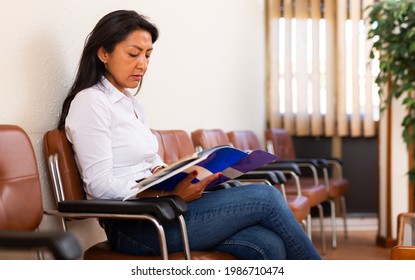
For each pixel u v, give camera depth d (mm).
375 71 7117
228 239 2564
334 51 7141
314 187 5715
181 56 4891
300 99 7141
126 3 3865
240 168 2814
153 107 4301
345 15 7082
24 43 2676
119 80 2807
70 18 3117
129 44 2752
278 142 6266
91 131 2568
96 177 2547
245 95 6621
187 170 2461
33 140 2748
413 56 5332
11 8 2572
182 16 4918
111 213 2283
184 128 4945
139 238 2486
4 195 2154
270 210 2592
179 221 2348
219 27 5836
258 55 7055
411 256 2357
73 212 2336
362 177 7281
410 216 3068
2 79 2516
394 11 5258
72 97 2750
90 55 2787
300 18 7117
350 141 7273
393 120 6074
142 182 2299
